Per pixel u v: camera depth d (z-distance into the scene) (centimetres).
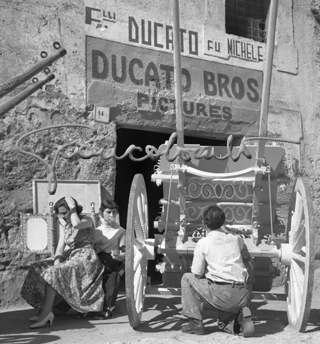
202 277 451
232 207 500
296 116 867
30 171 639
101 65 698
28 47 653
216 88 795
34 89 445
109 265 518
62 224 521
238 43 829
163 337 419
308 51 900
